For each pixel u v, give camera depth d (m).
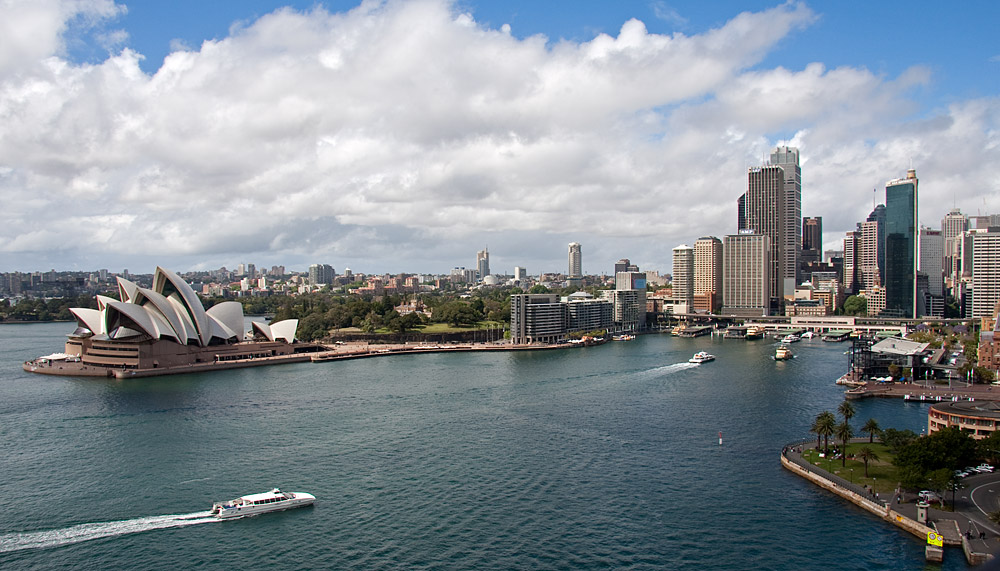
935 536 122.00
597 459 176.25
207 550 123.75
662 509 142.88
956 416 181.12
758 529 132.75
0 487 153.38
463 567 117.69
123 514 138.75
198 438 193.75
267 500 141.12
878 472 159.62
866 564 118.25
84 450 181.12
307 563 119.06
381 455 178.38
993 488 146.38
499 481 159.12
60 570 116.62
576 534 130.75
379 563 119.06
